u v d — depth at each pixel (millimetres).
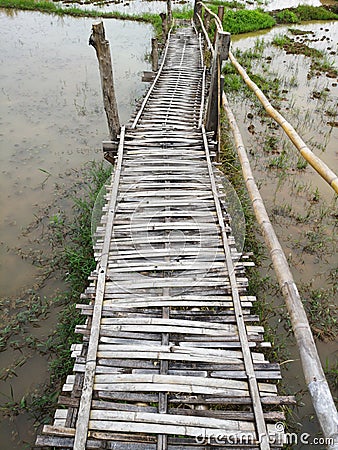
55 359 2998
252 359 2186
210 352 2205
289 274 2070
